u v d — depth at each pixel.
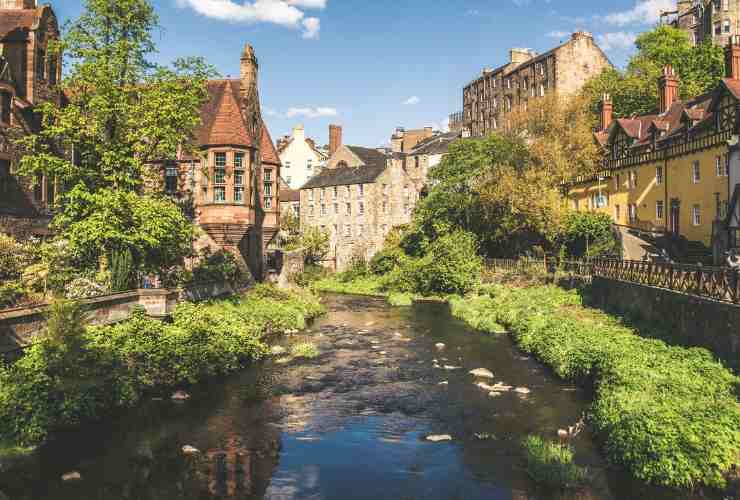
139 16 22.31
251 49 34.53
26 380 13.80
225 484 11.70
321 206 78.44
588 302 33.50
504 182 47.56
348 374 20.95
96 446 13.36
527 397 17.70
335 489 11.55
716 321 17.89
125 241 20.31
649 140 45.44
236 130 30.34
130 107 21.23
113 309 18.80
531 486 11.62
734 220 31.34
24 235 23.95
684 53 59.19
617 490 11.17
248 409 16.59
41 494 10.95
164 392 17.48
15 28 25.27
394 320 35.34
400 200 74.75
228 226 29.80
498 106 91.44
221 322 23.12
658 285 24.56
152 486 11.52
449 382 19.80
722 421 11.99
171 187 30.64
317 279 66.62
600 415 13.95
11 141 23.42
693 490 10.86
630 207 47.91
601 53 79.00
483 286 47.09
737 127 33.34
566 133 51.59
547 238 47.25
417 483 11.84
